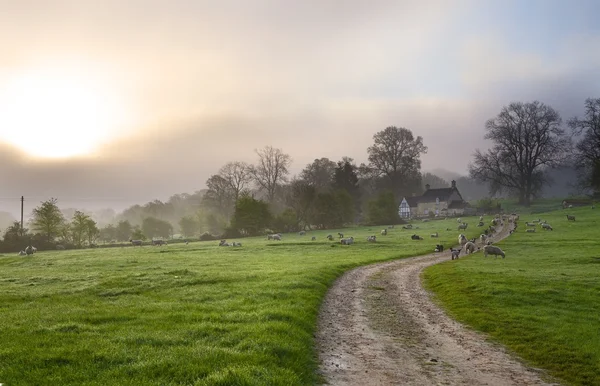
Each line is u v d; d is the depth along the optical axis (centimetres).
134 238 12512
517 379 1365
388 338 1791
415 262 4641
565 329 1850
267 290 2528
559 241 6066
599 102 13500
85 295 2564
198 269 3753
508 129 15062
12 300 2370
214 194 16550
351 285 3109
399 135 17600
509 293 2570
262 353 1330
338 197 13775
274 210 16275
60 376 1116
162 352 1317
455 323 2066
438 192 18012
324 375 1330
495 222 10331
